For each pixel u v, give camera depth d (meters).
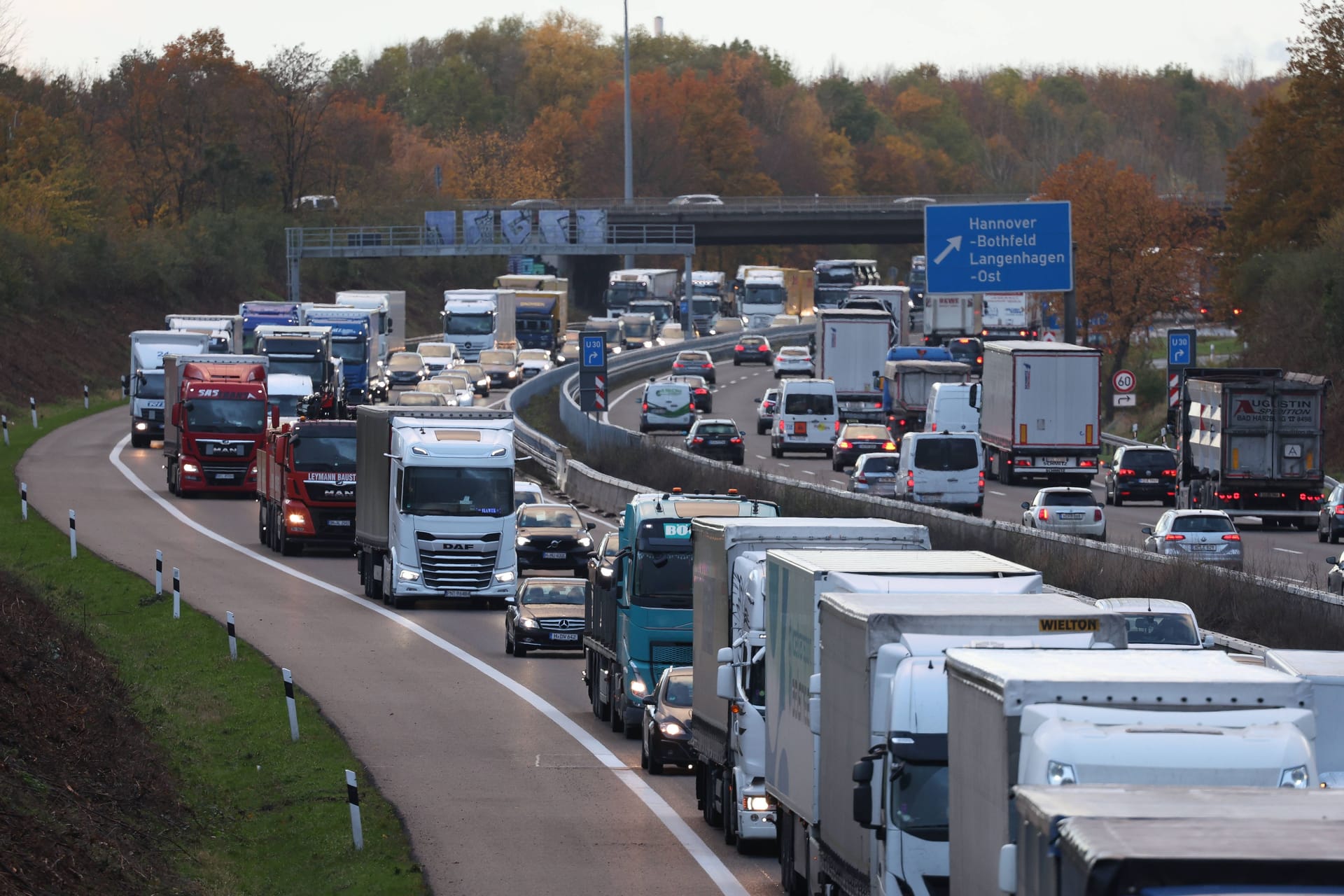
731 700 68.38
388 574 139.50
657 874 64.62
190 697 97.38
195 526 179.75
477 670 113.00
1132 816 29.14
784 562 61.72
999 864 37.31
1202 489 190.25
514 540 140.25
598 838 70.44
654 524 91.81
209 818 71.44
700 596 75.56
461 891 61.78
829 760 54.12
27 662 82.12
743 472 189.00
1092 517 161.12
